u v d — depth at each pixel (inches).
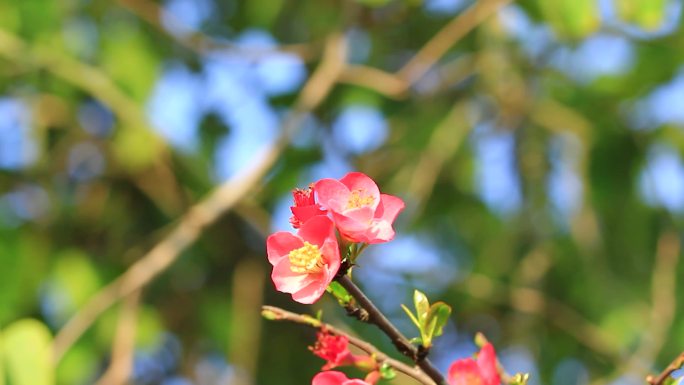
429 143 259.0
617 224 251.8
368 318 80.9
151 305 241.3
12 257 229.3
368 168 263.6
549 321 249.0
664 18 185.0
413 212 245.4
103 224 246.8
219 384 244.4
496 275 258.7
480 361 84.7
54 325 229.3
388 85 226.5
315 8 258.4
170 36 239.8
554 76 259.8
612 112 249.3
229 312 247.9
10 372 123.6
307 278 79.2
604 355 246.7
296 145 256.8
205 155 251.3
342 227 77.7
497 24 251.3
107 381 208.2
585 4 193.0
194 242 242.1
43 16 222.5
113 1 232.7
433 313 81.8
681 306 245.8
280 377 248.8
